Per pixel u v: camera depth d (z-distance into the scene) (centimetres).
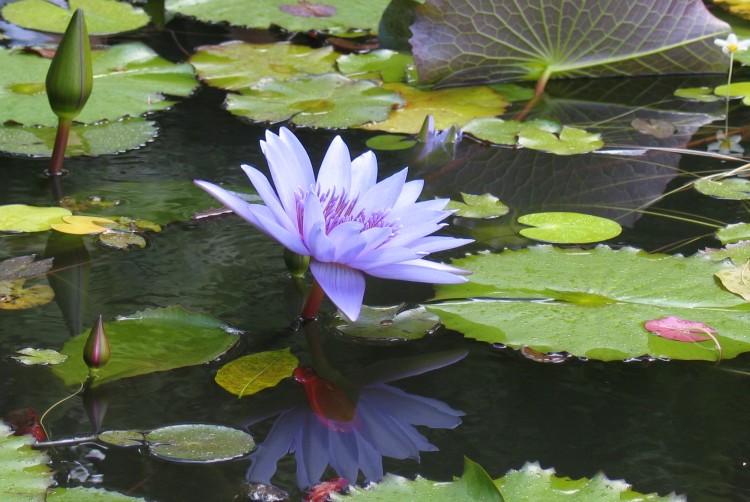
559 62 384
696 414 328
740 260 342
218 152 359
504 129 369
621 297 338
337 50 393
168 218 346
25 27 387
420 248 331
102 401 326
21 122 361
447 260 342
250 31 399
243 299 336
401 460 324
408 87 381
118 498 320
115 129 363
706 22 382
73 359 329
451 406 328
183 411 326
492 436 326
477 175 359
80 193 350
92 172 354
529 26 380
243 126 366
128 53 379
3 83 368
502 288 338
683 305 337
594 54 384
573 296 338
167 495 321
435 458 324
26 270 338
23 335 331
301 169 333
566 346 333
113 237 343
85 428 324
